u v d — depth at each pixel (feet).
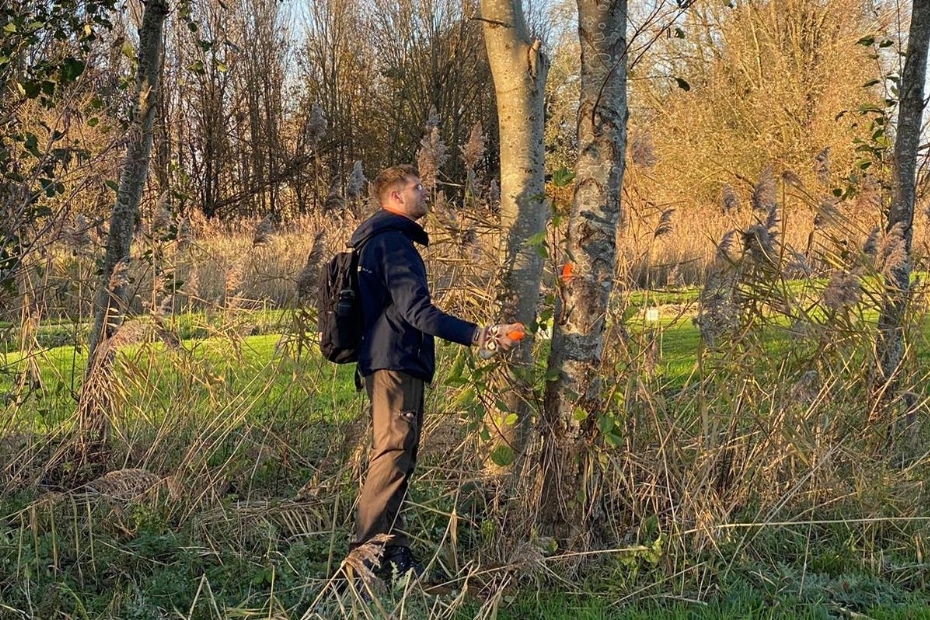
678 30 14.08
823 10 74.49
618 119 13.48
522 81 15.58
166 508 15.47
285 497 16.53
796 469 15.79
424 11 109.91
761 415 15.55
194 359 18.61
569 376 13.73
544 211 15.92
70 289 19.39
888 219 19.29
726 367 15.39
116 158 18.08
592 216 13.53
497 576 13.34
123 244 19.13
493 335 12.22
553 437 13.85
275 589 13.07
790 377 15.81
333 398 19.38
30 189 17.56
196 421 17.74
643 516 14.37
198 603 12.46
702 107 79.15
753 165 74.59
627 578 13.24
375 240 13.05
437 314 12.38
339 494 14.61
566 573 13.39
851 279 15.12
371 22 113.60
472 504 15.55
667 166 79.05
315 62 117.29
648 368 14.90
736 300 15.21
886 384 16.24
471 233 16.80
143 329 17.66
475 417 15.30
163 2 19.63
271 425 18.26
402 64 111.24
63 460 17.69
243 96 113.70
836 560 14.16
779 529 14.79
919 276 19.26
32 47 19.35
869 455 16.15
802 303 16.47
